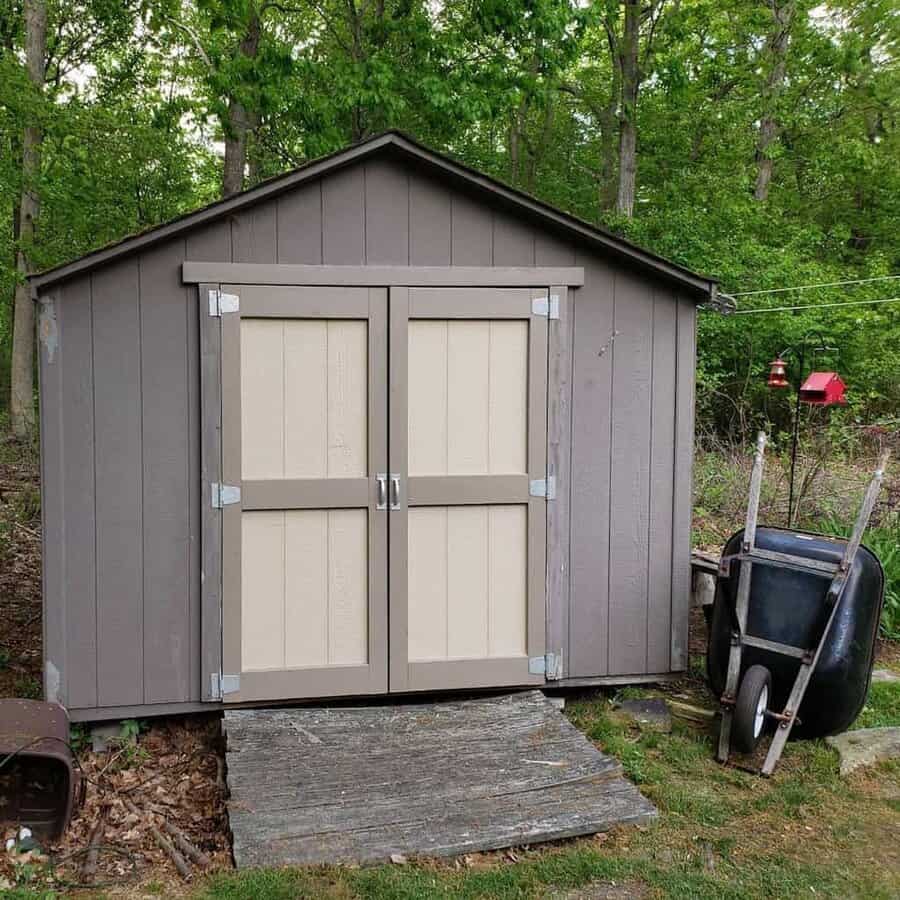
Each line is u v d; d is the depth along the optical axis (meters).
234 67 11.44
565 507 4.41
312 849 3.03
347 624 4.23
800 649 3.88
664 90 15.88
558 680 4.46
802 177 18.19
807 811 3.50
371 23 13.68
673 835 3.29
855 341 12.63
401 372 4.20
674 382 4.53
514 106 12.99
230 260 4.03
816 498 7.72
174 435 4.05
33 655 5.18
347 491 4.18
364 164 4.12
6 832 3.24
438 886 2.89
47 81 15.12
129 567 4.04
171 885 2.95
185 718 4.25
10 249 13.34
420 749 3.75
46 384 3.91
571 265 4.36
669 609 4.61
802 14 16.52
